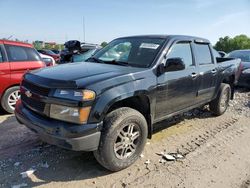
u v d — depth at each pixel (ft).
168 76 13.87
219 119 20.47
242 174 12.26
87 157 13.17
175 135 16.66
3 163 12.32
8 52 19.86
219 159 13.62
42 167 12.12
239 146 15.40
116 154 11.57
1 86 19.34
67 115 10.43
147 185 11.07
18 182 10.93
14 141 14.80
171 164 12.90
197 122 19.49
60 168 12.12
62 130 10.32
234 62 22.41
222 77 19.97
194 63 16.53
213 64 18.81
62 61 36.29
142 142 12.58
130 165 12.46
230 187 11.19
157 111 13.73
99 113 10.59
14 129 16.69
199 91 17.08
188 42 16.38
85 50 35.55
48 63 33.50
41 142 14.69
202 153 14.25
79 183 11.05
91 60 15.58
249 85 31.83
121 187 10.89
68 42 36.22
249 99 27.81
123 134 11.69
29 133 15.99
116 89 11.14
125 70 12.48
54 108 10.67
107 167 11.57
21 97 12.71
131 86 11.76
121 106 12.59
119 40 16.69
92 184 11.02
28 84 12.01
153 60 13.55
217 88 19.81
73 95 10.35
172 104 14.71
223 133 17.42
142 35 16.30
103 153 11.09
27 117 11.59
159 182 11.32
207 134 17.11
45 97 10.83
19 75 20.02
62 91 10.53
